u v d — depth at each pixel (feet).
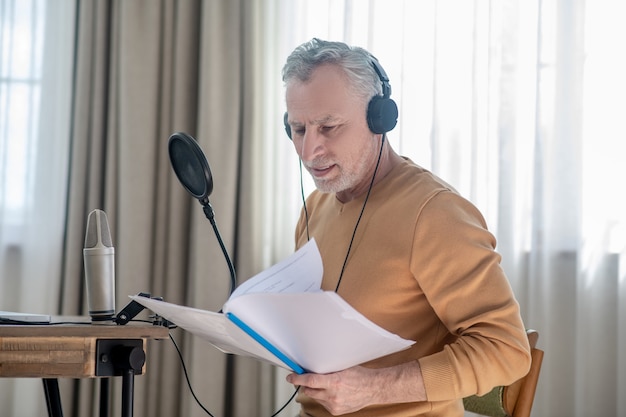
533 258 9.43
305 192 10.05
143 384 9.75
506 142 9.53
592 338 9.39
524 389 5.32
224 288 9.77
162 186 10.09
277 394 9.84
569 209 9.44
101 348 4.09
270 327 3.70
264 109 10.12
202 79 9.91
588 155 9.53
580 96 9.46
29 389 9.92
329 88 4.66
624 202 9.39
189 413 9.66
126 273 9.82
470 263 4.37
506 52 9.60
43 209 10.11
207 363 9.65
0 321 4.57
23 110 10.16
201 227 9.79
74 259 9.97
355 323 3.59
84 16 10.11
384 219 4.70
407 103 9.77
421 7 9.82
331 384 3.90
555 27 9.55
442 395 4.17
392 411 4.48
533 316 9.42
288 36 10.11
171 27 10.15
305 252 4.15
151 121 10.00
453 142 9.71
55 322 4.84
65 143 10.16
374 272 4.62
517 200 9.62
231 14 10.01
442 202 4.56
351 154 4.76
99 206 10.10
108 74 10.23
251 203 9.87
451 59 9.73
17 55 10.16
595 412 9.32
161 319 4.91
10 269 10.14
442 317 4.47
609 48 9.49
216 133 9.86
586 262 9.45
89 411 9.78
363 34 9.89
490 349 4.18
